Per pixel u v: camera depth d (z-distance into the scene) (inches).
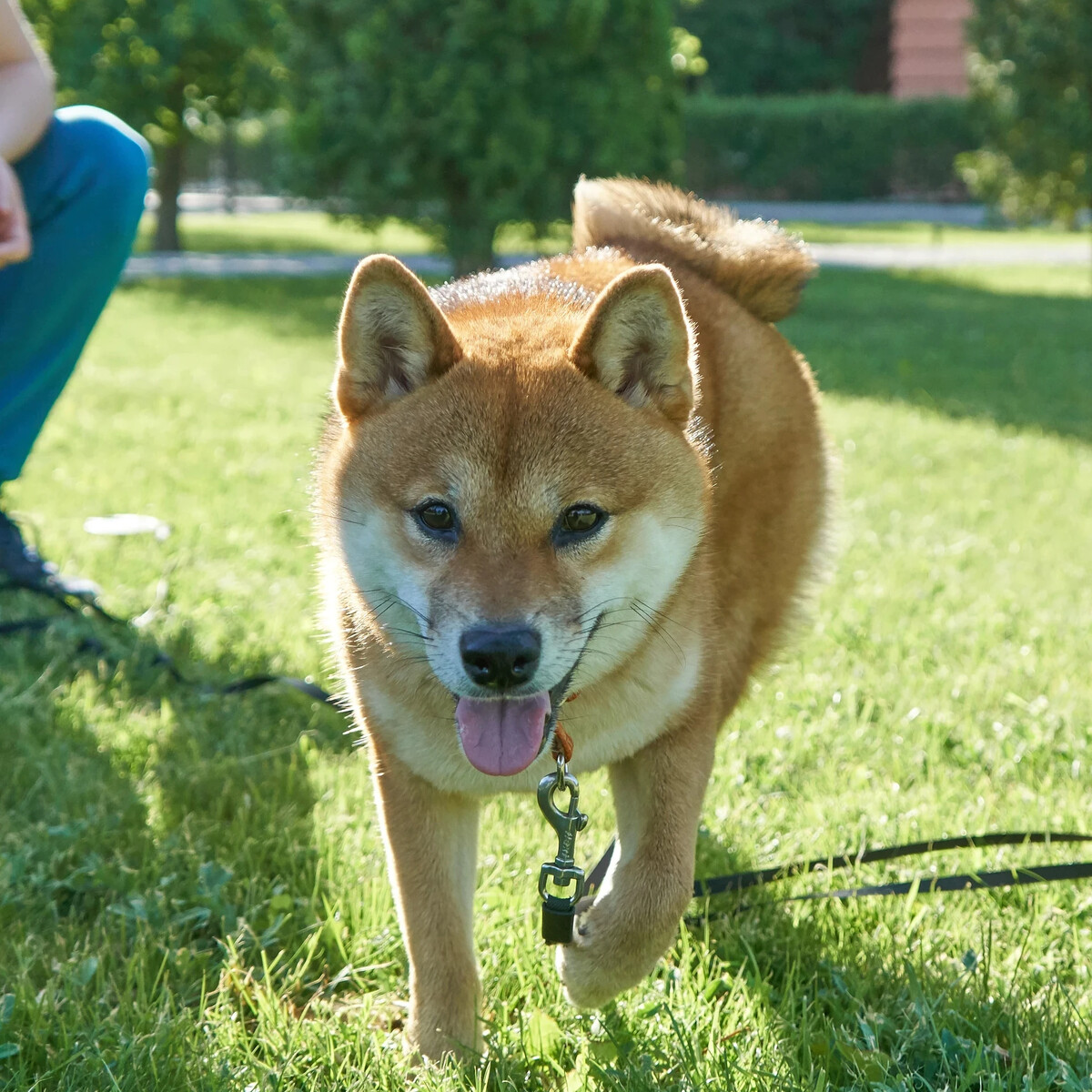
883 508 93.8
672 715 50.3
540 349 50.8
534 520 48.6
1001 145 260.5
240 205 510.9
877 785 57.7
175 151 289.7
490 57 213.6
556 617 48.1
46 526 79.5
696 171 470.6
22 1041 47.5
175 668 63.3
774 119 463.8
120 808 55.5
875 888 51.9
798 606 58.0
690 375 50.6
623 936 48.7
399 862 49.3
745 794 57.2
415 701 49.1
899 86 507.2
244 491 91.2
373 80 216.1
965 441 116.9
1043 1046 47.3
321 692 61.7
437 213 226.4
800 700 62.5
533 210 220.4
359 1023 48.8
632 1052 47.4
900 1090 45.9
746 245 58.2
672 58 227.1
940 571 77.7
